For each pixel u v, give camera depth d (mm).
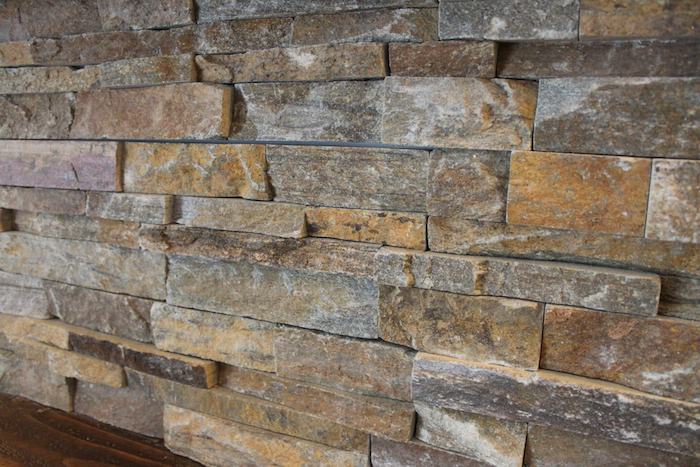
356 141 1456
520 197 1290
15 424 2020
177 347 1820
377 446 1598
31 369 2158
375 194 1465
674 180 1152
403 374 1515
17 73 1866
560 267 1283
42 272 2045
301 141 1526
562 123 1237
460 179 1355
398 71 1362
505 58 1281
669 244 1226
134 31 1658
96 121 1778
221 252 1646
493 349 1383
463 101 1303
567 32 1183
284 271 1618
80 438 1956
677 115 1146
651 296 1212
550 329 1328
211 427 1806
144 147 1719
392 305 1476
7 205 2023
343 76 1421
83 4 1716
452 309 1405
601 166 1213
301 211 1540
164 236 1723
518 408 1359
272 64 1497
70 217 1925
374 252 1449
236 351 1734
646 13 1120
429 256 1387
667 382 1248
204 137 1604
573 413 1310
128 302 1892
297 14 1453
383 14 1365
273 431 1730
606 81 1188
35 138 1911
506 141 1286
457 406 1418
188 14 1554
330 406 1612
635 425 1263
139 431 2000
